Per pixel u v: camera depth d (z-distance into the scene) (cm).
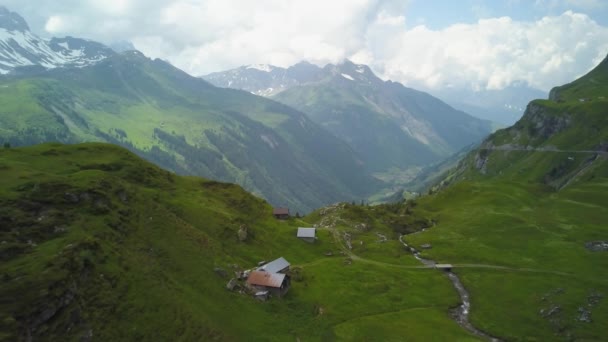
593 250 14288
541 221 18050
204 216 13250
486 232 17362
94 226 8106
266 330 8300
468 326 10275
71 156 13588
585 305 10500
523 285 12125
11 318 5106
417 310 10819
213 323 7494
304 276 12144
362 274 12925
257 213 16750
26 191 8306
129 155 15425
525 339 9444
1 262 6203
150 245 9044
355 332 9225
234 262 10956
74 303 5969
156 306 7044
